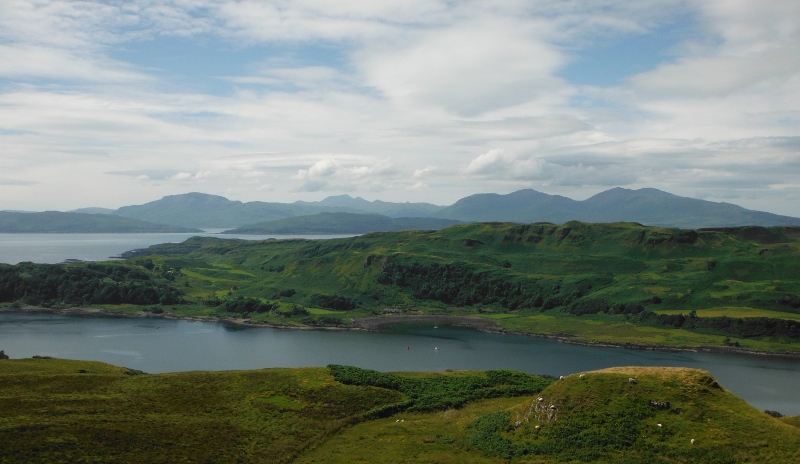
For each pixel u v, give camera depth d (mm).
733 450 64125
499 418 81125
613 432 69688
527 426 76062
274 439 75188
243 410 85562
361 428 82375
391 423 85250
